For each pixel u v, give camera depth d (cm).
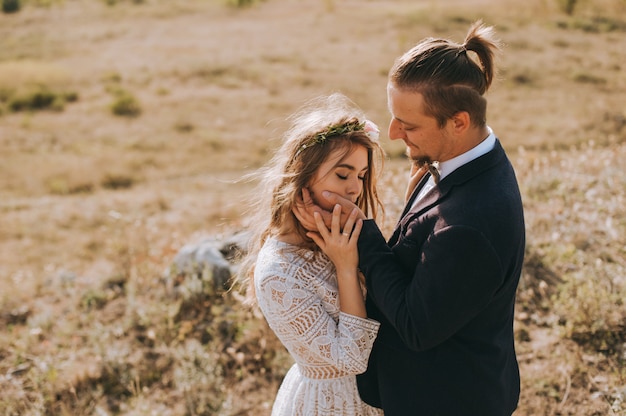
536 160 717
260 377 432
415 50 192
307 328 210
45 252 941
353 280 207
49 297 612
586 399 354
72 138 1658
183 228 966
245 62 2234
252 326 461
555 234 491
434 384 202
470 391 200
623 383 355
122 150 1554
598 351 386
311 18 2905
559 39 2270
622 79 1853
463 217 184
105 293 569
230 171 1395
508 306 205
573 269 469
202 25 2966
